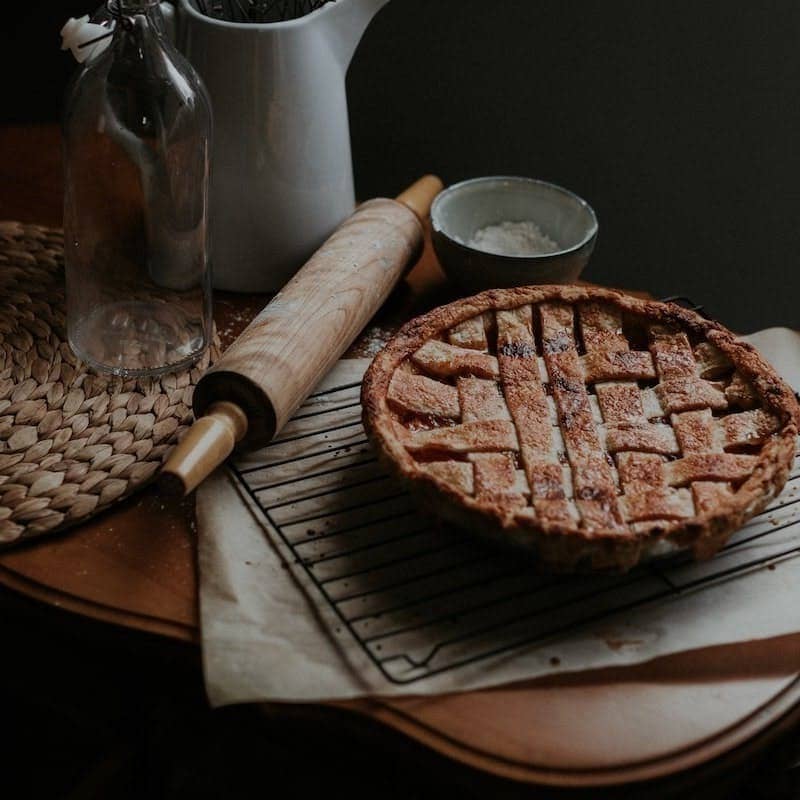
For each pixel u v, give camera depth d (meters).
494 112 1.47
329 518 0.98
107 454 0.99
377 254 1.10
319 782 1.06
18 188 1.24
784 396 0.99
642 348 1.05
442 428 0.97
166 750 1.06
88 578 0.94
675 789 0.87
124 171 1.06
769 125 1.40
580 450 0.96
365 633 0.91
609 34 1.39
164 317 1.08
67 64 1.59
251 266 1.14
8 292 1.11
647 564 0.95
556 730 0.88
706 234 1.47
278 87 1.07
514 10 1.40
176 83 1.03
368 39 1.45
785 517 0.99
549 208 1.19
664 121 1.43
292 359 1.00
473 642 0.91
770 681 0.91
